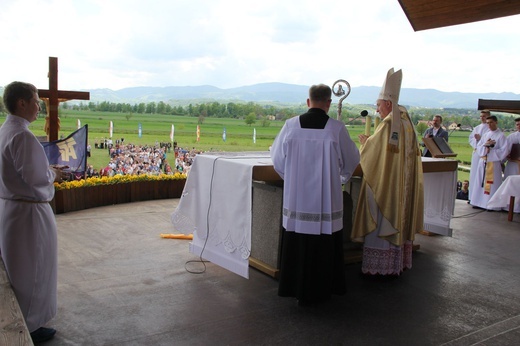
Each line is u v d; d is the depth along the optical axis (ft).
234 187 11.17
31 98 7.97
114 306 10.00
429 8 18.71
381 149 12.00
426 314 10.33
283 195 10.85
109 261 13.04
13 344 5.50
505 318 10.28
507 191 21.62
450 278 12.93
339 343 8.78
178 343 8.49
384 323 9.75
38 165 7.80
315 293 10.23
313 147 9.92
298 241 10.16
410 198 12.66
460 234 18.35
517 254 15.72
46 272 8.35
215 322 9.44
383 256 12.26
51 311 8.59
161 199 22.63
